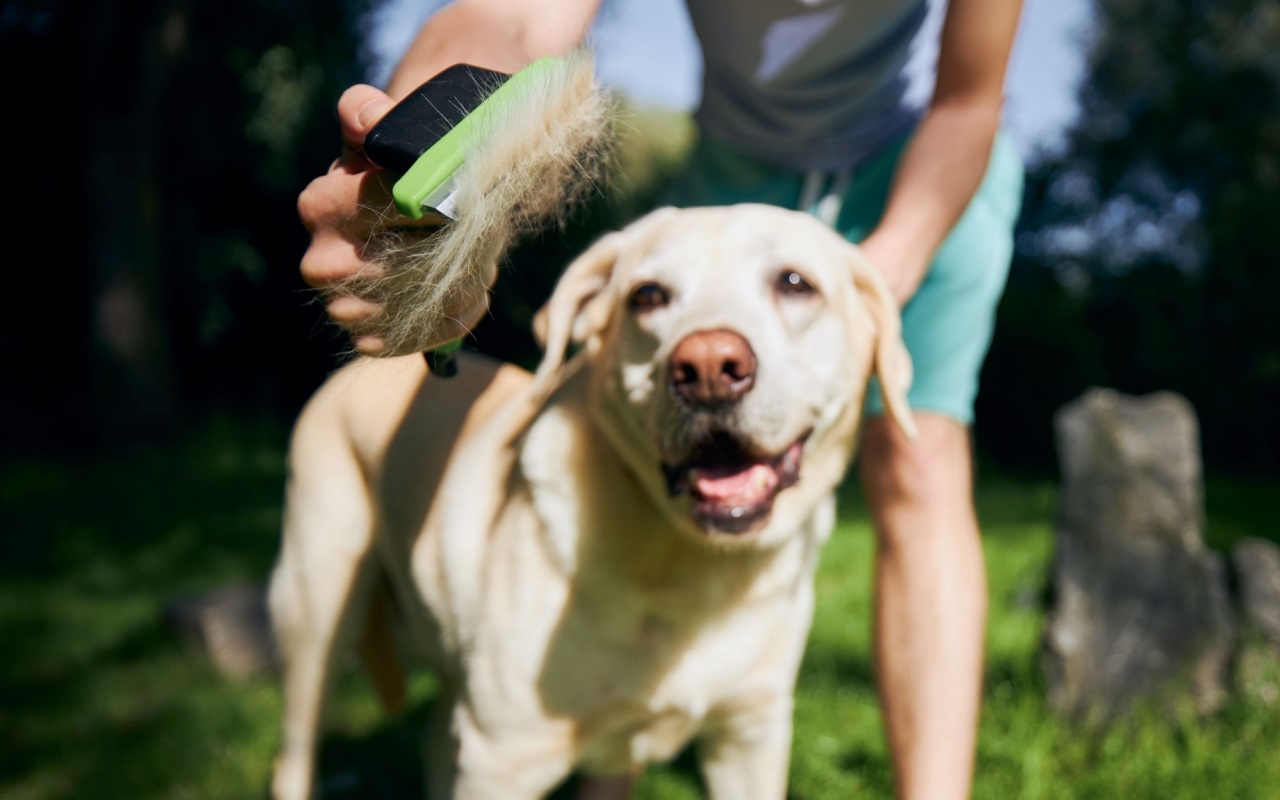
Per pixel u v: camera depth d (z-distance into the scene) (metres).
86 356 4.48
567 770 0.70
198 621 1.55
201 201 5.38
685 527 0.65
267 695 1.35
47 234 5.17
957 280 0.80
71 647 1.63
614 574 0.67
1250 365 5.00
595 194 0.49
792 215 0.70
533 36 0.51
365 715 1.27
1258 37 7.11
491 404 0.81
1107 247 6.40
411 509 0.80
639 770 0.93
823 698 1.22
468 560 0.73
